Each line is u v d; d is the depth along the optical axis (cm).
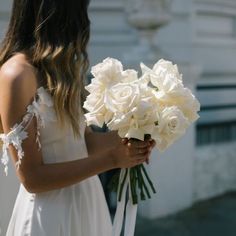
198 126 677
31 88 178
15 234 195
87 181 201
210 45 703
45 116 181
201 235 518
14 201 215
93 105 178
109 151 180
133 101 168
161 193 550
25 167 176
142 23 531
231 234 525
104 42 645
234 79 738
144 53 517
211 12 714
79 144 196
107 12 648
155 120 170
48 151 187
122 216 199
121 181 198
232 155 715
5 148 182
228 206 629
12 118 174
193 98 178
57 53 181
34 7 187
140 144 174
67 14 185
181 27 665
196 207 613
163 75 178
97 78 179
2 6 593
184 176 577
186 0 663
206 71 699
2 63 190
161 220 552
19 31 189
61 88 180
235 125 736
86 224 198
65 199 191
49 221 186
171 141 172
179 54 667
